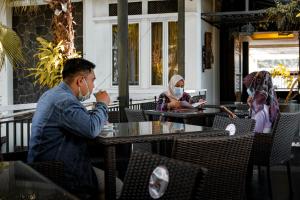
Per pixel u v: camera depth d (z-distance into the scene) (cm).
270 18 1088
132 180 188
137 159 189
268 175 439
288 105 712
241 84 1575
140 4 1190
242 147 263
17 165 236
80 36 1241
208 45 1245
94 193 307
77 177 298
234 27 1384
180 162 170
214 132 326
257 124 490
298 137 696
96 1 1218
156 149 409
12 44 545
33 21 1265
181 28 972
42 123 299
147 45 1197
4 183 187
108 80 1223
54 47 843
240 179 267
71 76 316
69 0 827
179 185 166
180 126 366
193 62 1136
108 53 1222
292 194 457
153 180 178
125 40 659
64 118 295
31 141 304
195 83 1135
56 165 270
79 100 326
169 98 636
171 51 1177
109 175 294
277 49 2291
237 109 678
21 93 1275
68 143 299
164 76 1185
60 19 823
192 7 1130
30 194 166
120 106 656
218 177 256
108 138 293
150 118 610
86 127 292
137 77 1215
